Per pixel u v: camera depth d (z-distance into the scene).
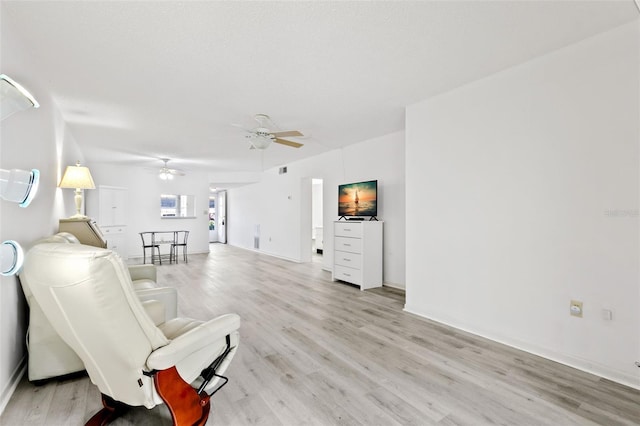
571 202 2.39
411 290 3.65
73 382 2.13
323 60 2.61
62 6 1.91
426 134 3.46
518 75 2.69
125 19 2.05
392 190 4.93
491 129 2.88
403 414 1.81
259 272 6.14
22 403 1.89
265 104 3.61
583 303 2.33
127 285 1.32
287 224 7.90
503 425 1.72
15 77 2.15
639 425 1.73
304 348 2.69
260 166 8.23
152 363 1.36
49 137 3.15
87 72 2.79
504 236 2.79
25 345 2.32
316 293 4.54
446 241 3.26
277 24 2.11
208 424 1.72
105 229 7.38
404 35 2.25
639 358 2.10
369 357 2.53
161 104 3.59
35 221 2.59
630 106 2.13
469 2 1.90
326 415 1.80
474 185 3.01
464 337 2.93
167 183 8.70
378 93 3.30
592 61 2.29
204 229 9.32
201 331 1.59
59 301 1.32
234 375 2.24
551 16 2.05
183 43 2.34
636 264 2.12
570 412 1.84
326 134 4.97
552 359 2.47
